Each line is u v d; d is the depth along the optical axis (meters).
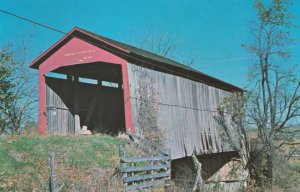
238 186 21.59
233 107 23.28
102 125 19.39
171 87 18.36
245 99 23.22
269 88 23.48
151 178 12.41
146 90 16.27
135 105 15.52
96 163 11.68
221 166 25.22
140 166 12.09
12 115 21.86
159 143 16.06
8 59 20.73
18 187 9.37
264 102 23.39
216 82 23.41
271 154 22.81
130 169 11.62
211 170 23.80
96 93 19.53
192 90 20.53
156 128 16.27
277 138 23.55
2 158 10.34
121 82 21.27
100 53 15.77
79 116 18.30
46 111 16.58
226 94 25.03
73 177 10.45
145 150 14.16
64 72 17.94
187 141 19.06
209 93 22.55
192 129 19.84
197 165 16.45
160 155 13.58
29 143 11.78
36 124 22.80
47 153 11.37
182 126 18.81
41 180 9.87
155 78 17.11
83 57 16.08
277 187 22.16
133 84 15.58
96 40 15.80
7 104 20.70
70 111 17.86
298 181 23.39
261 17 23.77
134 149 13.81
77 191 9.82
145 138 15.60
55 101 17.11
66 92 17.84
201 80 21.73
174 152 17.58
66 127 17.47
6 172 9.78
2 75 19.91
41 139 12.48
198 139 20.33
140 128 15.60
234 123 23.64
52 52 16.73
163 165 13.20
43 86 16.70
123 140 14.25
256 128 23.91
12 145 11.32
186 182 14.88
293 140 23.33
